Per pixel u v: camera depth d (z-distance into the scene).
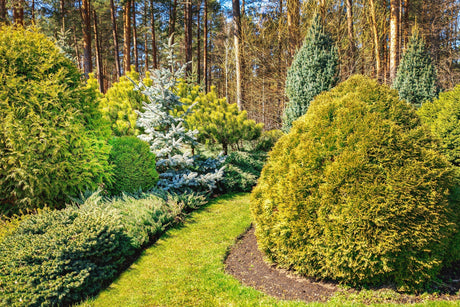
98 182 5.77
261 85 15.90
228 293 3.38
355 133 3.53
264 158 9.73
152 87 7.29
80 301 3.42
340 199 3.38
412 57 10.98
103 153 5.93
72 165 5.26
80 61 32.22
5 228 4.32
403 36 19.53
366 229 3.21
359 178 3.34
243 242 4.83
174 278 3.79
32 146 4.80
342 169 3.40
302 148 3.77
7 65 5.00
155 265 4.18
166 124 7.32
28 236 3.84
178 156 7.03
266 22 16.56
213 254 4.40
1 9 13.40
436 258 3.27
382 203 3.19
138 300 3.37
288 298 3.27
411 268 3.22
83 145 5.45
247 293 3.35
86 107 5.66
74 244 3.71
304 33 13.61
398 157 3.33
